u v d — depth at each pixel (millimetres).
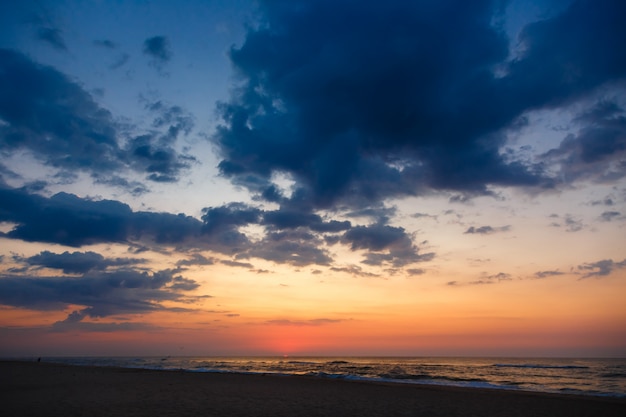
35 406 12523
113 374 28359
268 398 15609
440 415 12234
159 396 15570
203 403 13797
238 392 17516
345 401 15055
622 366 75375
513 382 33844
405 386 21328
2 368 35281
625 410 13633
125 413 11289
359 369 54406
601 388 28719
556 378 40000
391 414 12266
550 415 12578
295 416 11547
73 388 18391
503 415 12445
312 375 31938
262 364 76812
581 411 13375
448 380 32312
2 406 12508
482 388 20703
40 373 29078
